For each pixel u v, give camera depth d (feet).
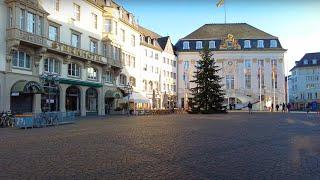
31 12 106.52
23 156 32.45
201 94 158.81
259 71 268.41
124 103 163.94
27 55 108.47
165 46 252.21
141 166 27.43
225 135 51.90
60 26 124.47
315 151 35.81
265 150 36.37
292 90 381.60
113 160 30.04
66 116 87.76
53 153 34.14
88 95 143.13
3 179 23.02
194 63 271.90
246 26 285.84
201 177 23.71
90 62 140.46
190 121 91.15
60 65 123.34
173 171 25.61
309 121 92.02
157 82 233.76
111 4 163.94
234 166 27.58
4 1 100.12
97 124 81.82
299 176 24.13
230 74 273.13
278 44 271.69
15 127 78.18
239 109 259.60
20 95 106.01
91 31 145.28
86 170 25.85
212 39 278.26
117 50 163.84
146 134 53.47
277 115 139.23
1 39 98.99
